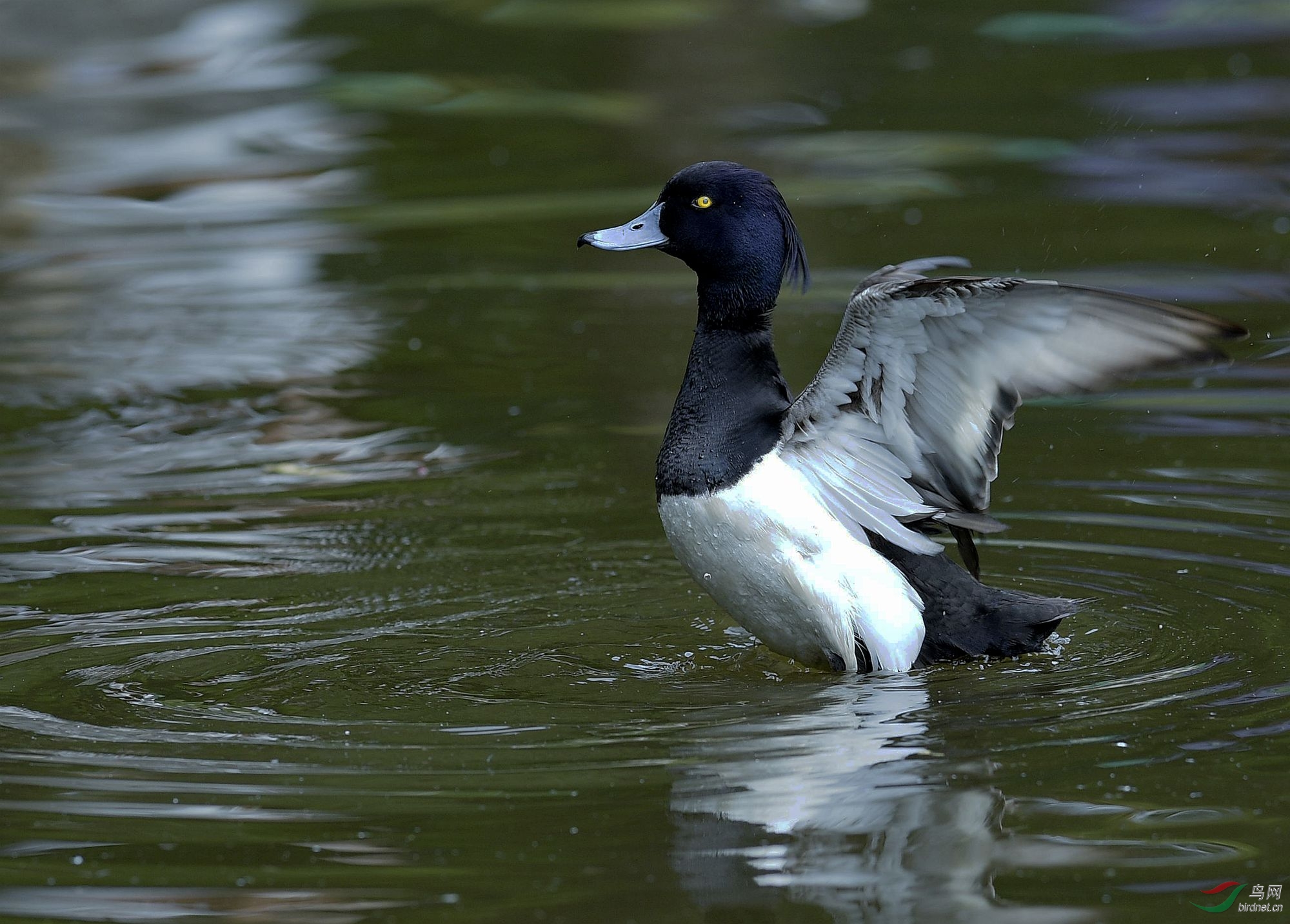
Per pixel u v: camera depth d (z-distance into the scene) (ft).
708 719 26.32
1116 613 30.99
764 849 21.54
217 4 88.07
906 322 26.50
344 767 24.43
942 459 28.35
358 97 76.38
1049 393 26.71
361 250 59.31
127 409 45.29
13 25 83.35
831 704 26.96
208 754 24.94
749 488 28.71
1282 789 23.07
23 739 25.59
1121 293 24.82
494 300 54.03
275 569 34.04
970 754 24.52
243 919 20.03
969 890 20.35
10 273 58.08
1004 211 58.54
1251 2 83.35
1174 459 39.32
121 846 21.93
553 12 88.38
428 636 30.48
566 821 22.49
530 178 65.82
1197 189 60.13
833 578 28.48
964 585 29.30
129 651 29.63
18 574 33.71
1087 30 80.84
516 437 42.14
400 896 20.52
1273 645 28.99
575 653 29.71
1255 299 48.96
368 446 41.96
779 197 30.37
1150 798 22.88
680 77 77.15
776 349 46.42
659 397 44.60
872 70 76.84
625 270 57.16
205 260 58.80
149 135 72.02
